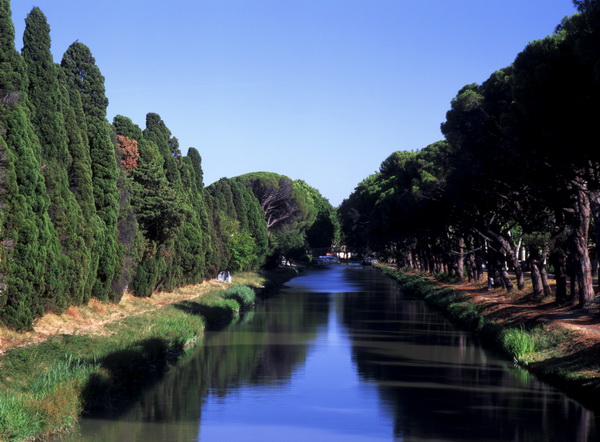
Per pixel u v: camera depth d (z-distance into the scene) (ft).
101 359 84.48
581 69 79.10
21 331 94.79
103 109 137.39
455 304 176.35
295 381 91.45
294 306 203.82
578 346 94.79
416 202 171.63
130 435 65.46
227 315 168.14
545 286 153.99
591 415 73.05
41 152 112.98
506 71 110.83
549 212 146.51
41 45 113.70
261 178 406.82
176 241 189.67
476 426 68.85
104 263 132.77
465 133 112.88
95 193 132.98
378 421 71.15
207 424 69.72
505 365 102.89
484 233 174.29
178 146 214.69
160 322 121.08
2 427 56.75
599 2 73.31
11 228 93.40
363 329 146.82
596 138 80.02
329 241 634.84
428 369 99.91
